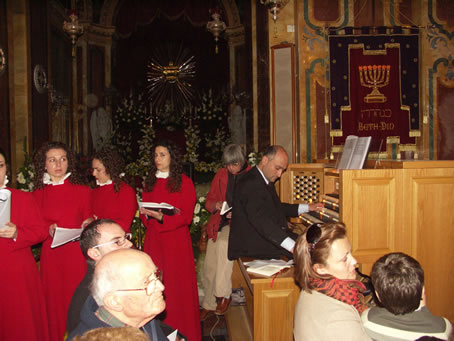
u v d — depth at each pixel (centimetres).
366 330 187
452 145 666
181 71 1033
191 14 948
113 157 370
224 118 940
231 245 347
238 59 930
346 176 297
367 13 667
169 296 335
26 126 563
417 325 178
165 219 339
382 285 180
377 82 657
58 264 311
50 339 302
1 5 512
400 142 659
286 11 666
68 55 831
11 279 268
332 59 656
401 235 302
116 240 204
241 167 432
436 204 305
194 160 689
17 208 286
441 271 306
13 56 545
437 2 664
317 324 178
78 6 886
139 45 1017
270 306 294
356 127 657
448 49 665
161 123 918
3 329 265
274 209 340
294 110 649
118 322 143
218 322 409
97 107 937
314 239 191
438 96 665
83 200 335
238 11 917
